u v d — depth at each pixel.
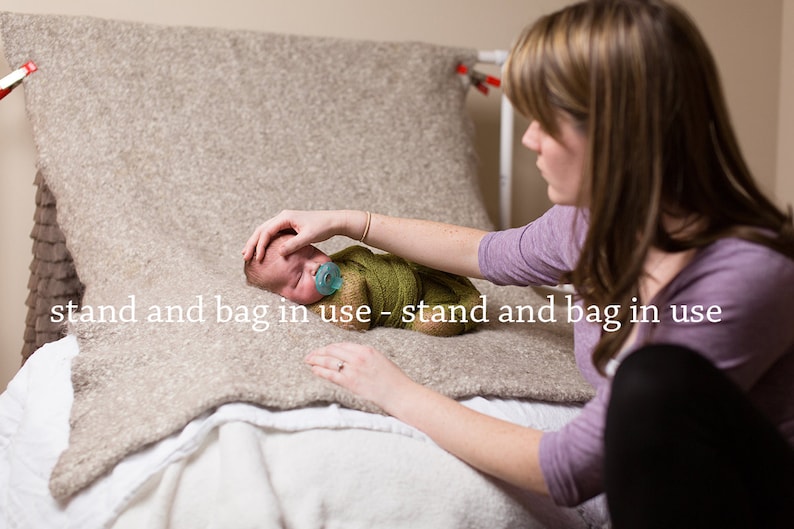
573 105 0.69
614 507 0.64
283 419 0.80
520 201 1.95
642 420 0.61
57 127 1.36
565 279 0.80
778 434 0.64
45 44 1.40
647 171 0.67
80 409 0.90
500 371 0.96
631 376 0.63
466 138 1.62
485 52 1.69
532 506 0.83
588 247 0.70
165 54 1.47
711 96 0.68
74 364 0.95
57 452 0.87
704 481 0.61
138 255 1.23
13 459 0.92
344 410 0.83
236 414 0.79
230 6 1.68
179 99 1.44
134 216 1.29
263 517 0.73
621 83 0.66
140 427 0.80
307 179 1.45
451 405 0.82
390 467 0.79
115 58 1.43
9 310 1.64
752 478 0.64
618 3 0.68
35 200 1.57
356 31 1.78
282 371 0.87
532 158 1.95
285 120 1.49
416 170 1.53
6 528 0.88
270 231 1.03
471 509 0.79
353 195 1.46
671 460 0.61
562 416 0.94
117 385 0.91
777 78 2.06
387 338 1.00
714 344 0.69
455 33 1.85
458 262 1.09
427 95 1.60
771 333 0.69
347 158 1.50
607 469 0.64
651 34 0.65
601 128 0.67
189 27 1.51
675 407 0.61
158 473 0.77
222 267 1.22
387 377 0.85
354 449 0.79
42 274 1.43
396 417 0.83
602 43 0.66
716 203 0.69
